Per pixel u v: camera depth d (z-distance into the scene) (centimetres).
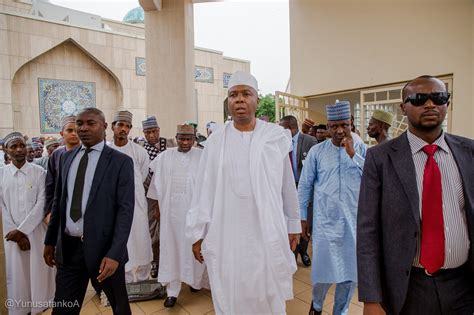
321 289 251
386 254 144
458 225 134
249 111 202
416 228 136
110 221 211
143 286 321
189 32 648
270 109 2017
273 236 191
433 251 134
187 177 312
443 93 135
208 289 339
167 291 306
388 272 143
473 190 134
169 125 625
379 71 633
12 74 1193
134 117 1442
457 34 520
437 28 545
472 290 138
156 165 329
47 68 1280
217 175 200
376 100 650
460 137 145
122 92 1417
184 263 302
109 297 222
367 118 667
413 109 138
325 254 239
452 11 525
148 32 628
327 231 239
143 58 1455
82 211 207
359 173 239
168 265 304
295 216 217
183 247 302
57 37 1271
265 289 192
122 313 220
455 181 136
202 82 1585
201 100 1581
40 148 564
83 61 1358
